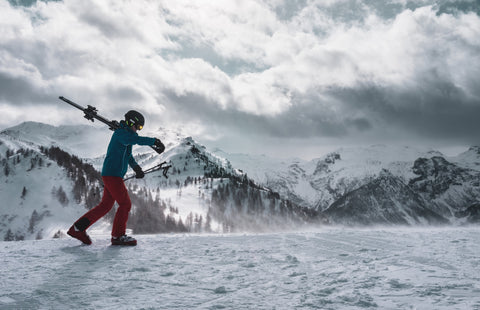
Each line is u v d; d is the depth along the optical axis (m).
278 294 3.08
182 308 2.68
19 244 6.38
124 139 6.52
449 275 3.66
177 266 4.30
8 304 2.77
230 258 4.90
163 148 6.97
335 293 3.07
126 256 5.00
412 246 6.16
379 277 3.61
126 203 6.40
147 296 3.00
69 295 3.01
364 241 6.89
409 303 2.70
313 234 8.34
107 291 3.15
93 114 6.54
